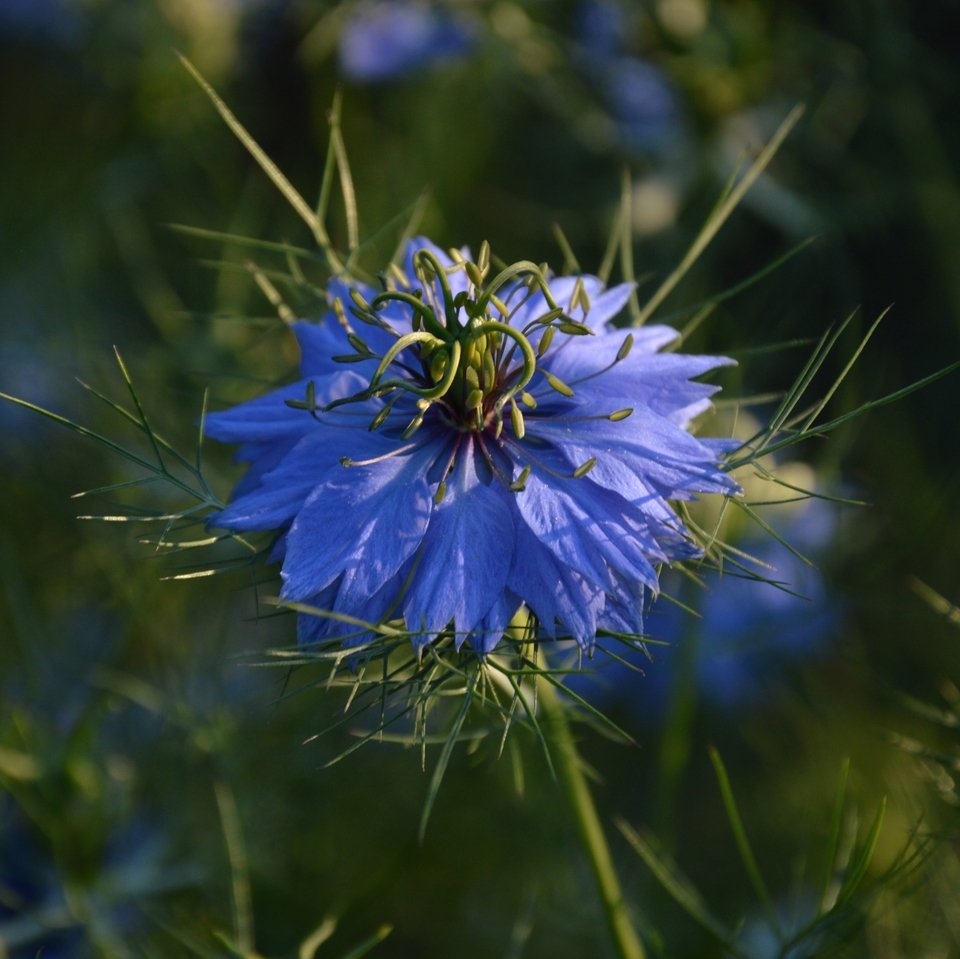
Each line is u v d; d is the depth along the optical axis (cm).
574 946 35
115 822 32
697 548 26
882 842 33
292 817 34
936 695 35
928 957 32
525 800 34
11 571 34
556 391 27
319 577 26
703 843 36
